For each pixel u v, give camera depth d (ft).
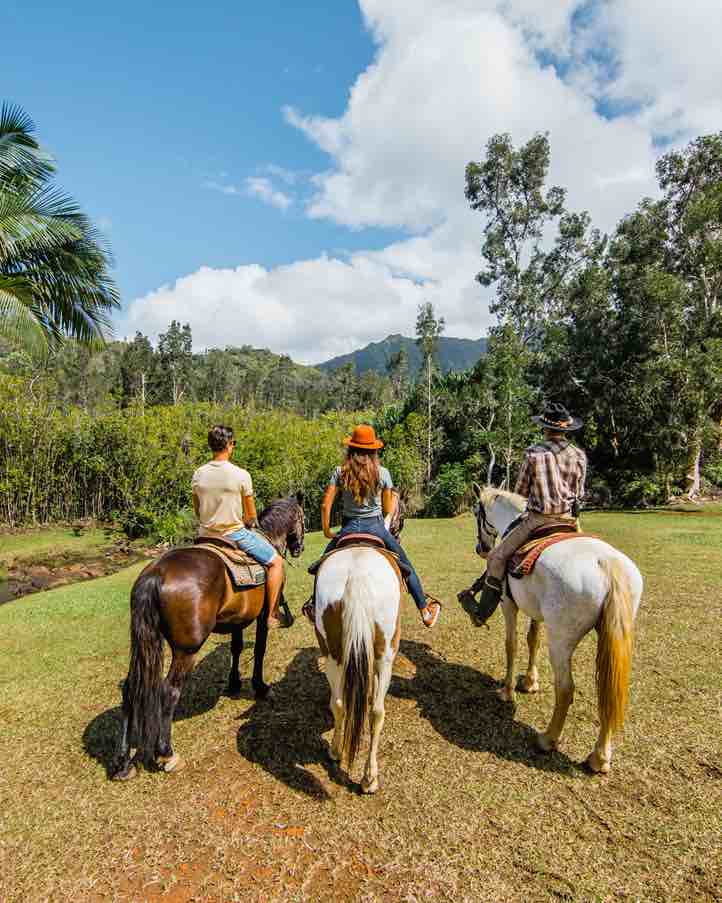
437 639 17.98
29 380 47.01
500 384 60.59
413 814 9.56
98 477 45.75
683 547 32.12
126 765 10.65
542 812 9.56
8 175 34.12
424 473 62.34
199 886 8.14
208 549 11.70
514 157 78.54
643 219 63.52
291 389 430.61
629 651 9.98
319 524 50.03
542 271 83.46
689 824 9.21
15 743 12.10
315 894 7.96
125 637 18.84
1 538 40.24
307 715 13.11
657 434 59.11
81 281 37.29
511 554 12.62
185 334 240.94
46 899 7.97
